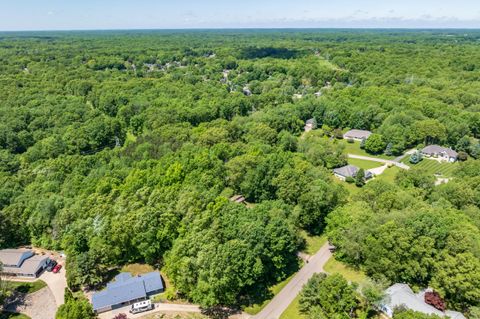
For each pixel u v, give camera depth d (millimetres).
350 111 180125
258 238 72625
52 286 76188
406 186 106312
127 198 86188
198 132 145875
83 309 62062
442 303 63375
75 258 75062
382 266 70188
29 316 68750
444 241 69438
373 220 77312
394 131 152375
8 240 89438
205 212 78562
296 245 83375
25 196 97562
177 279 68188
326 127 174500
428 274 69125
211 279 64375
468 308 64062
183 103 194250
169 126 155250
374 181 105062
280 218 80000
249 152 120000
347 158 139000
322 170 115000
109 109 198875
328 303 63281
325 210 93188
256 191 103938
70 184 101688
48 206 88625
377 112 174750
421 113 171250
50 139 146500
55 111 180500
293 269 80125
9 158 131625
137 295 69875
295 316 66875
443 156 143875
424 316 55906
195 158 111312
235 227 75000
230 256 67062
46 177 110500
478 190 98625
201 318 66438
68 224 84000
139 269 79500
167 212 79688
